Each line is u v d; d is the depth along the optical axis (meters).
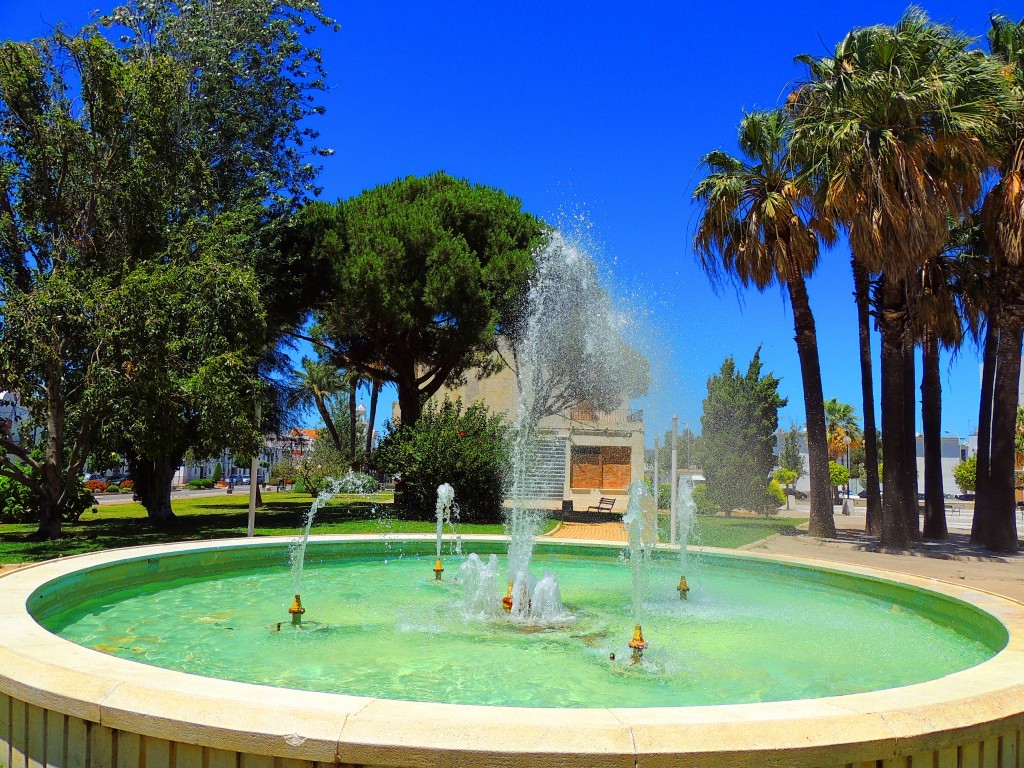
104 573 7.24
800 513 29.52
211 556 8.97
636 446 31.00
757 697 4.43
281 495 39.16
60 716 3.18
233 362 13.17
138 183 13.95
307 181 20.78
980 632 5.78
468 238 20.66
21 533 14.43
